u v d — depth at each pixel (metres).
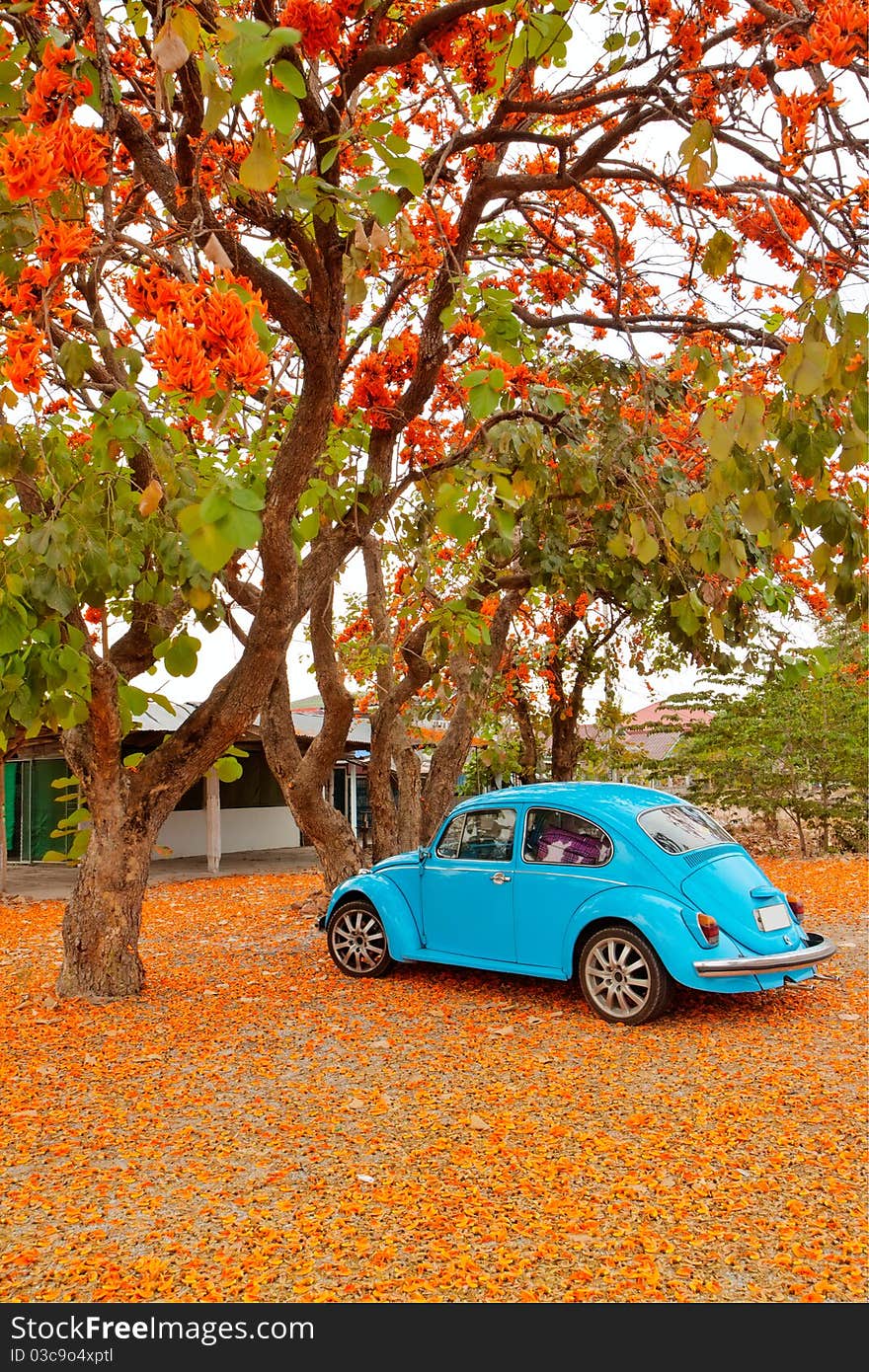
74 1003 7.73
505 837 7.80
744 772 20.47
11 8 3.60
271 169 2.60
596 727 22.19
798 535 2.66
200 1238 3.71
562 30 3.88
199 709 8.16
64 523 4.27
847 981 8.17
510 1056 6.11
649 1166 4.33
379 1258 3.49
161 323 2.96
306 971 9.05
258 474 6.87
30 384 2.90
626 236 7.99
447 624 8.30
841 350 2.32
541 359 7.79
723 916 6.69
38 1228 3.85
